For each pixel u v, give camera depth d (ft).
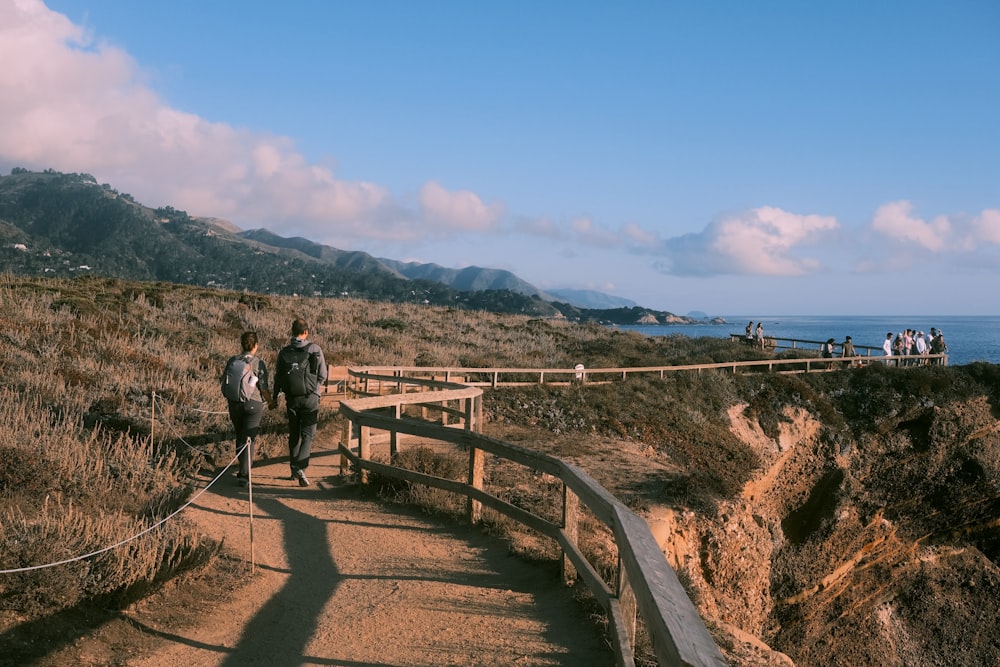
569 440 64.85
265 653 15.92
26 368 47.50
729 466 78.79
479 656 15.76
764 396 98.43
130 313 83.46
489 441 25.41
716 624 24.57
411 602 19.36
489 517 27.40
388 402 37.09
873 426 95.71
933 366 111.04
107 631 16.06
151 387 49.06
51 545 17.93
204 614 18.10
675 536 48.34
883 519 89.45
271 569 22.06
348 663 15.40
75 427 35.27
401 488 31.63
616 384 89.04
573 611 18.52
